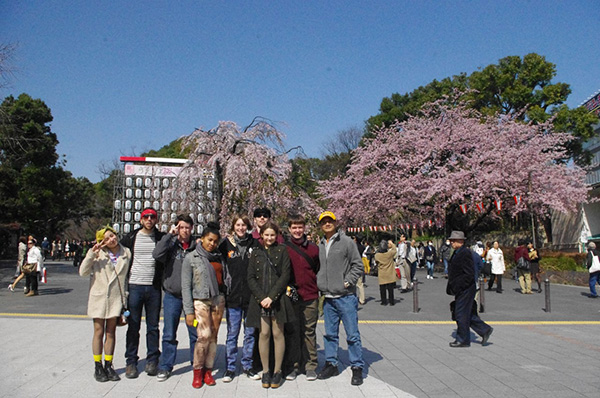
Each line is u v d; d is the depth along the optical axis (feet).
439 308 40.55
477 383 17.98
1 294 48.44
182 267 17.81
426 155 83.56
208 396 16.38
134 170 72.18
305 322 18.98
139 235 19.13
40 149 117.50
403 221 104.12
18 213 120.67
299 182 69.82
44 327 28.78
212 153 60.54
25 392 16.42
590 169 98.43
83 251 102.42
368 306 41.93
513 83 111.24
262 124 62.13
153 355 18.93
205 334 17.39
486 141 80.94
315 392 16.96
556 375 19.08
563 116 98.84
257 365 19.49
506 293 52.70
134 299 18.52
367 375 19.29
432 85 130.21
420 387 17.51
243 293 19.08
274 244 18.31
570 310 39.22
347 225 103.45
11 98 120.67
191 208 60.49
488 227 117.80
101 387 17.16
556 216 97.81
